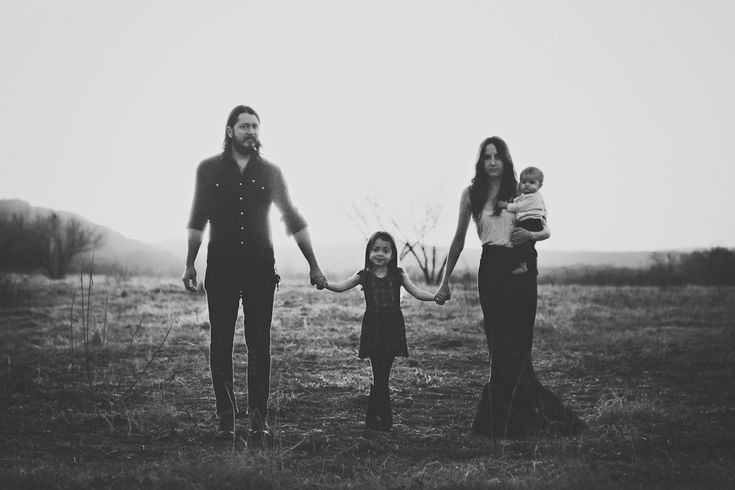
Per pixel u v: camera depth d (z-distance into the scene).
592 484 4.34
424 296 5.99
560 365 9.94
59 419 6.23
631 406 6.62
